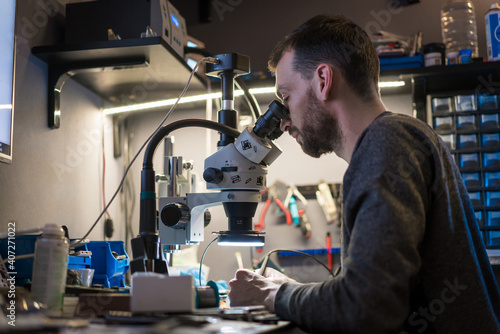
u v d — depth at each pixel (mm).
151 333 797
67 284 1399
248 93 1910
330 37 1431
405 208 1103
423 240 1209
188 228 1669
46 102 2279
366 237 1076
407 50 2775
